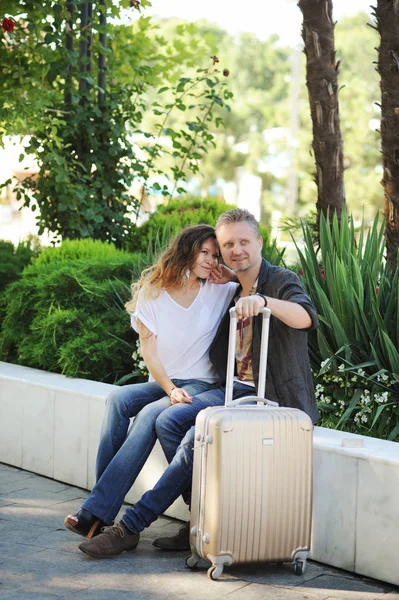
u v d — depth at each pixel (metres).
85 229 6.93
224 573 3.48
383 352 4.14
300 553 3.41
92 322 5.10
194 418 3.63
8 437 5.03
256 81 32.34
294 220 6.38
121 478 3.65
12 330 5.55
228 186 30.31
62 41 6.93
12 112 6.82
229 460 3.25
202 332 3.81
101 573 3.46
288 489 3.34
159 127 7.39
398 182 4.71
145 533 3.94
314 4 5.29
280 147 29.05
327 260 4.38
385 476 3.34
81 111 6.99
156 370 3.77
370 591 3.32
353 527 3.46
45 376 5.00
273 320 3.62
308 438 3.36
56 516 4.13
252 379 3.70
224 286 3.87
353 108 25.92
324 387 4.27
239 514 3.28
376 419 4.00
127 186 7.38
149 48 7.82
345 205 5.53
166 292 3.81
